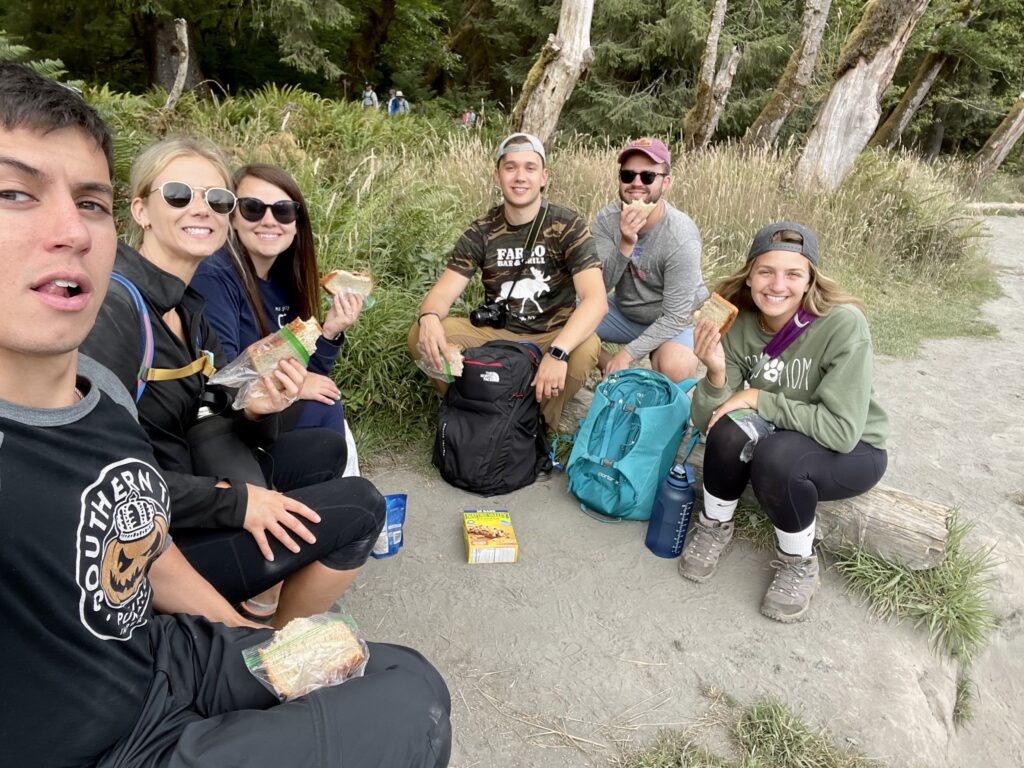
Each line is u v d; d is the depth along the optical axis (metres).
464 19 21.61
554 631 2.44
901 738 2.13
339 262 4.07
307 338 1.88
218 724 1.19
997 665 2.73
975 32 18.23
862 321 2.47
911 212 8.52
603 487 2.99
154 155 1.88
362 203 4.70
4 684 0.96
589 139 13.22
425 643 2.35
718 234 7.30
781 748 2.03
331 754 1.18
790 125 16.83
